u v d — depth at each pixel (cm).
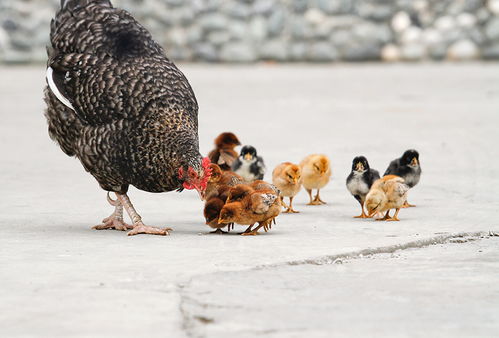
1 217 1058
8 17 5075
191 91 965
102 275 725
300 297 659
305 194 1330
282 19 5275
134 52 960
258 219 945
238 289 681
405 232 942
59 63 968
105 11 1016
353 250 827
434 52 5278
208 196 1005
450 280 720
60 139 991
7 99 3078
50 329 580
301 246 861
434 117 2467
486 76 4122
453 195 1230
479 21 5325
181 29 5219
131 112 916
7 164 1590
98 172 960
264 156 1662
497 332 580
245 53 5159
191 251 839
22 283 699
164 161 912
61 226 1003
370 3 5341
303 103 2944
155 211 1139
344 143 1889
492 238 925
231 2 5250
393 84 3744
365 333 575
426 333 577
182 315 609
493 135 2012
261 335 567
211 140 1900
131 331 575
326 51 5206
